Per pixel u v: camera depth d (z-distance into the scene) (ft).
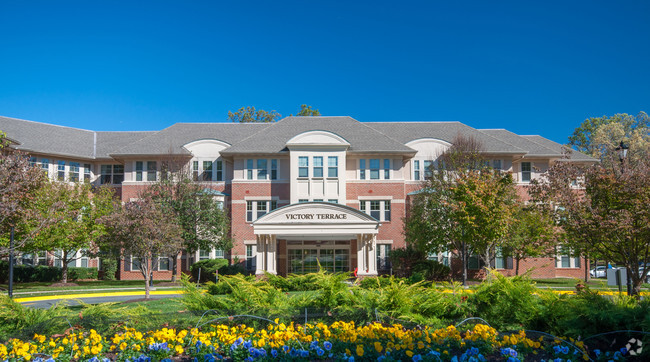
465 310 38.22
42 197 111.75
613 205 63.46
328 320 37.58
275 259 115.34
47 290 103.35
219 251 135.95
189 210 121.90
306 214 113.29
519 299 36.91
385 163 136.36
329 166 131.75
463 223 93.91
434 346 30.17
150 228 84.99
